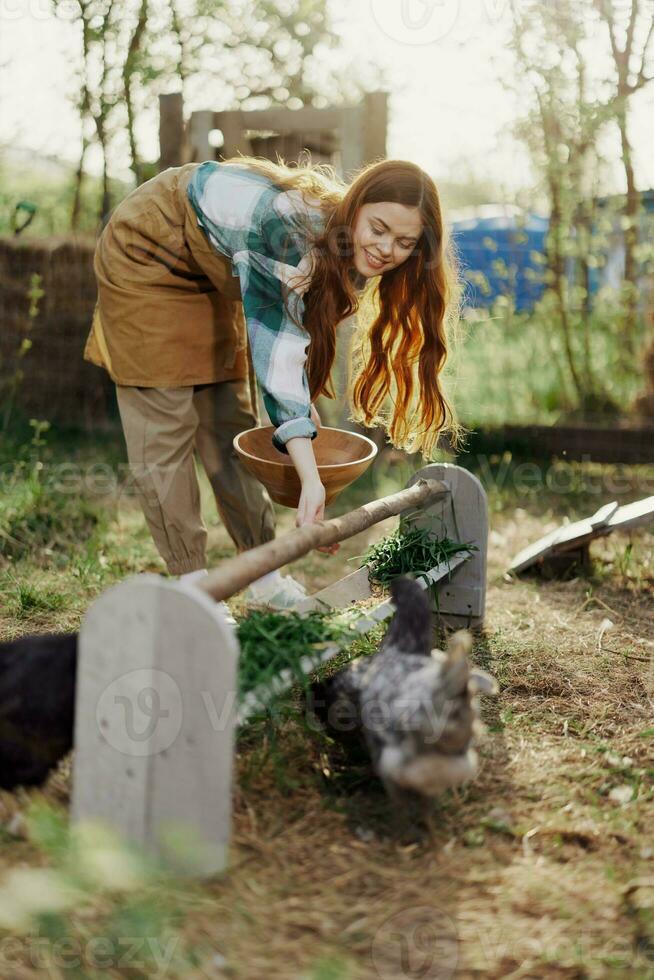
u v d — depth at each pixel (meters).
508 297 6.43
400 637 2.29
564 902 1.93
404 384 3.05
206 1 6.73
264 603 3.22
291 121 5.79
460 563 3.29
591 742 2.69
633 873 2.04
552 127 5.99
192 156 5.90
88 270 6.51
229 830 1.87
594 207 6.12
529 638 3.48
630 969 1.73
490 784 2.42
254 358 2.62
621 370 6.38
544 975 1.71
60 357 6.53
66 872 1.76
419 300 2.86
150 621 1.82
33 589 3.63
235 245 2.69
